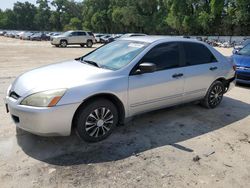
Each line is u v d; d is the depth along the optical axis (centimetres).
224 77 595
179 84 498
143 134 453
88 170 343
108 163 361
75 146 402
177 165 362
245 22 5241
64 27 11388
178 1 5928
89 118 396
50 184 313
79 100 373
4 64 1261
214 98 593
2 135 427
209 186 321
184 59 512
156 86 459
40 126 359
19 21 12619
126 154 386
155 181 326
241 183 330
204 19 5594
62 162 359
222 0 5406
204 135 461
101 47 538
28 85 383
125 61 445
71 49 2495
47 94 360
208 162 373
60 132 373
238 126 507
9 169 339
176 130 476
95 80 396
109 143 416
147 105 460
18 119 378
